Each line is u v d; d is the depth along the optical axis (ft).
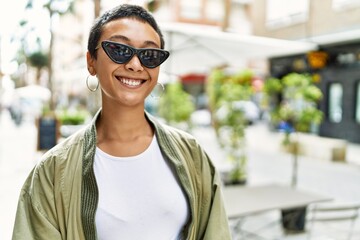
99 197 3.95
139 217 4.02
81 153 4.07
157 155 4.26
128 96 3.94
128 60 3.89
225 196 13.26
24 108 81.66
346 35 35.60
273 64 48.83
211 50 21.29
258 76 56.59
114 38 3.96
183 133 4.69
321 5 40.70
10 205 17.84
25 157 33.09
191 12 68.44
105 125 4.23
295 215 15.24
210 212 4.52
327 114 43.88
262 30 49.42
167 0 67.67
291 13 44.73
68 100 100.89
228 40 19.62
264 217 17.33
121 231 3.98
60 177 3.98
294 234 15.21
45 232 3.82
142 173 4.11
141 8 4.19
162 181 4.18
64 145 4.18
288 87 19.99
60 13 32.50
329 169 29.91
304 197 13.17
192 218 4.23
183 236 4.30
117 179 4.04
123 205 3.99
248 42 20.25
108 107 4.15
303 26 43.14
